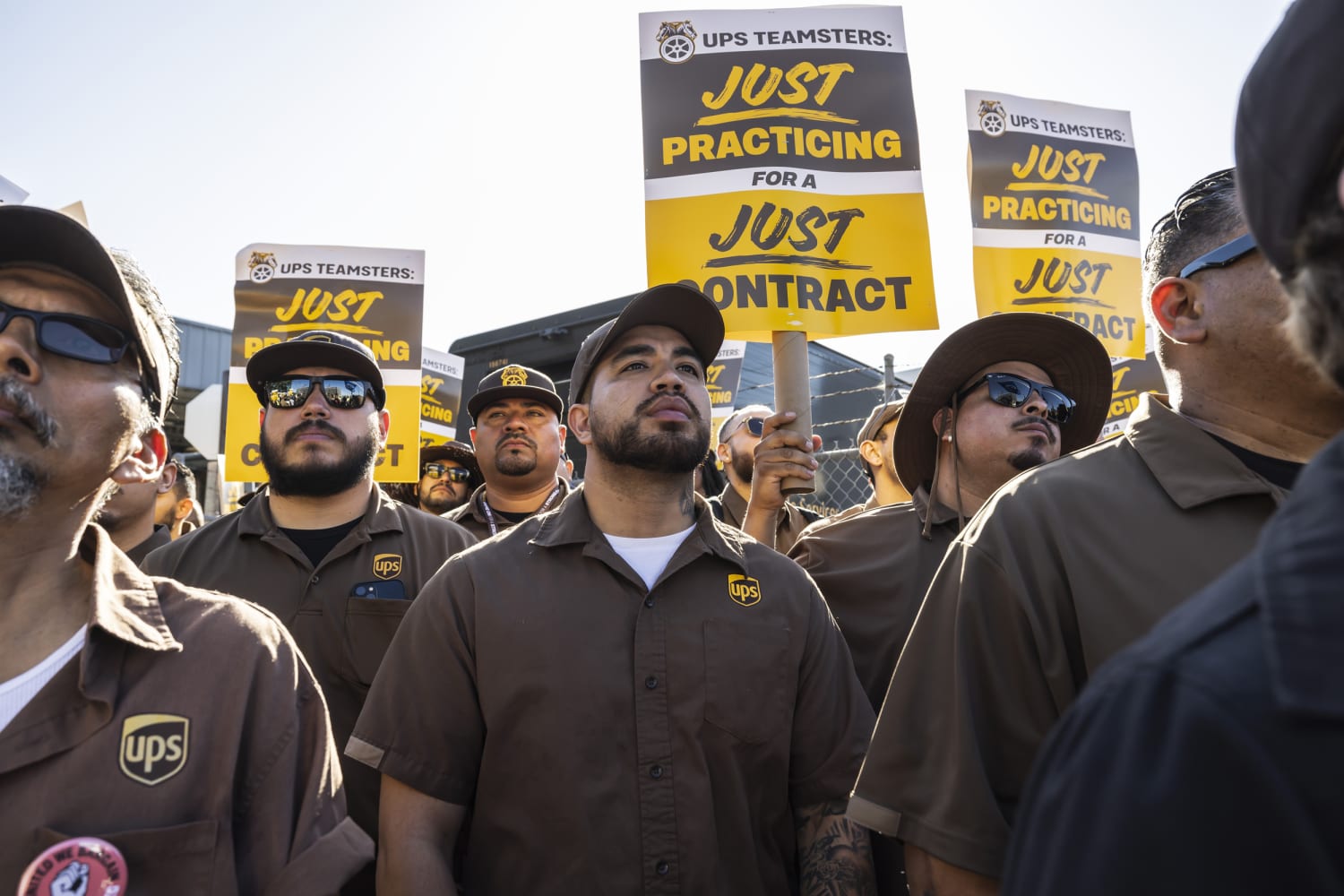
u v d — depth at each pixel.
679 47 2.38
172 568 2.51
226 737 1.11
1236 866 0.41
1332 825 0.39
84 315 1.10
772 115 2.34
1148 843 0.44
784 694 1.67
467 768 1.61
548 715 1.55
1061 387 2.29
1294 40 0.49
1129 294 3.02
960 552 1.36
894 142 2.36
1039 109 3.04
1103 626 1.14
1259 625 0.46
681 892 1.46
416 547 2.59
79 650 1.09
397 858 1.51
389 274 3.83
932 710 1.30
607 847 1.47
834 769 1.68
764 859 1.60
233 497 6.56
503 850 1.52
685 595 1.70
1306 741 0.40
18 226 1.05
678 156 2.32
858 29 2.42
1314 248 0.50
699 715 1.58
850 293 2.27
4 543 1.06
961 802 1.18
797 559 2.52
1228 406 1.21
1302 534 0.45
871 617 2.19
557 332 5.78
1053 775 0.54
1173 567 1.12
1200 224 1.21
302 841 1.15
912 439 2.36
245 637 1.19
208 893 1.02
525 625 1.62
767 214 2.28
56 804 0.99
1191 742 0.44
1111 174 3.07
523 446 3.57
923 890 1.24
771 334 2.31
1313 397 1.12
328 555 2.50
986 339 2.18
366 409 2.67
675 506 1.83
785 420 2.18
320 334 2.75
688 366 1.88
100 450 1.11
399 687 1.63
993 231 2.91
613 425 1.79
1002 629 1.24
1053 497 1.28
